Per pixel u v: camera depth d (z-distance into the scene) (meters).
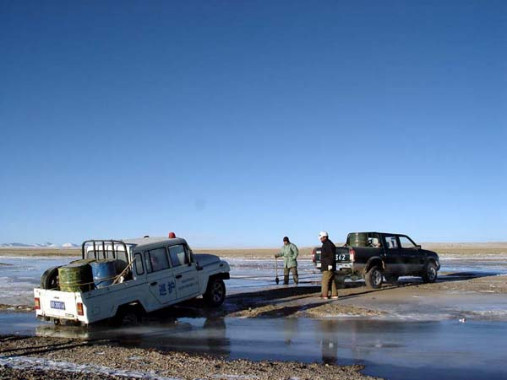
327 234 15.84
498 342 9.59
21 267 38.62
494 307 13.56
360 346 9.41
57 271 12.48
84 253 13.38
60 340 10.48
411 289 17.67
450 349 9.07
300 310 13.63
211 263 14.67
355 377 7.21
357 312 13.02
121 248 12.71
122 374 7.43
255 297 16.75
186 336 10.74
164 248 13.31
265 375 7.32
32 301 17.08
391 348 9.20
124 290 11.98
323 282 15.73
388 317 12.35
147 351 9.09
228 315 13.38
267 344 9.77
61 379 7.12
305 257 48.00
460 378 7.32
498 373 7.57
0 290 20.47
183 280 13.58
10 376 7.28
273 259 47.34
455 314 12.60
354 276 18.02
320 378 7.16
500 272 26.38
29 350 9.39
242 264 38.09
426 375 7.47
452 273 25.75
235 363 8.12
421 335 10.27
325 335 10.47
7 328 12.23
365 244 19.33
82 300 11.15
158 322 12.62
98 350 9.27
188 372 7.52
